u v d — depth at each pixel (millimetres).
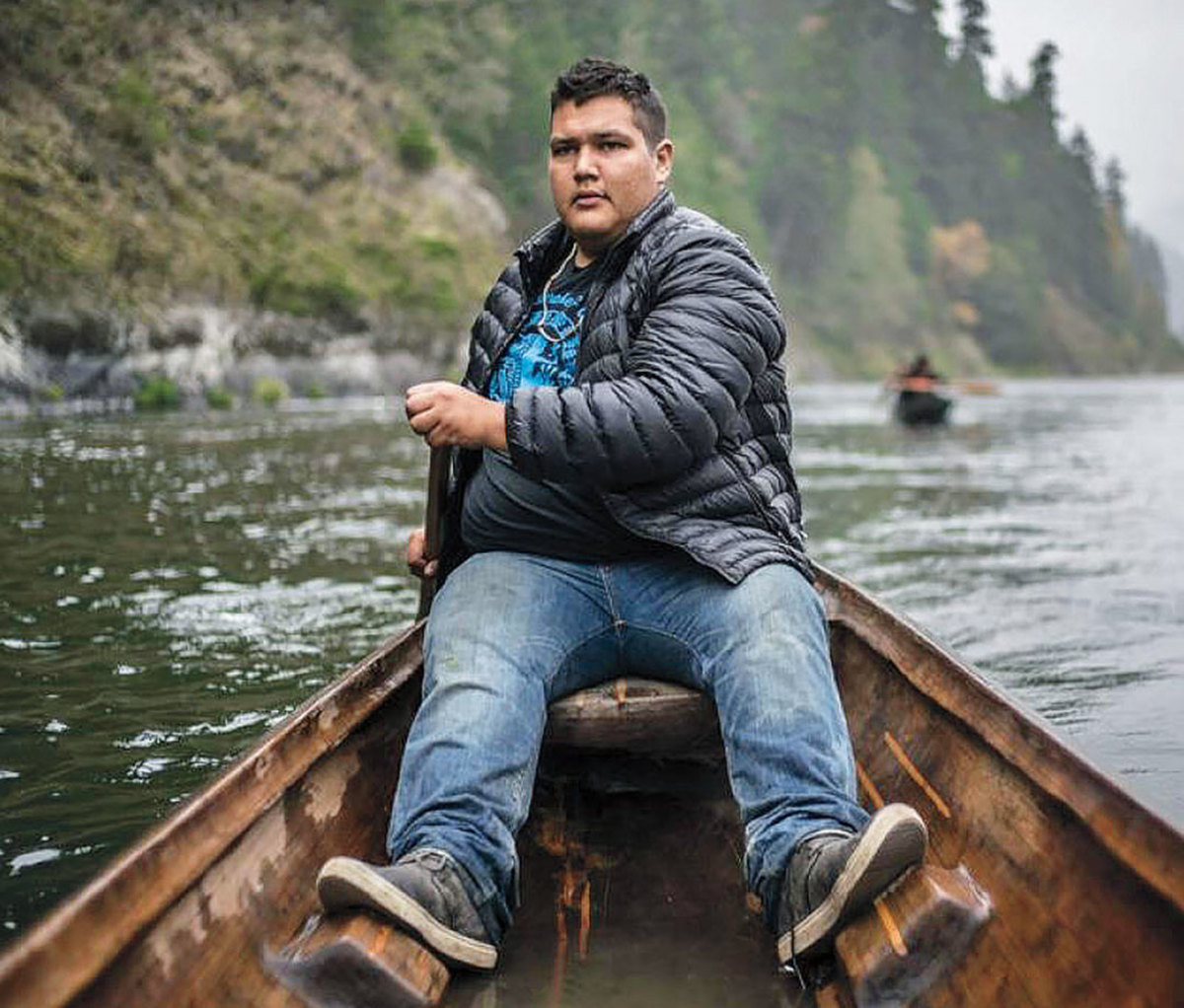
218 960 1390
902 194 87625
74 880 2096
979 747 1822
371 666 2127
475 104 48750
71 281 20094
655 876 1867
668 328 1940
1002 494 8695
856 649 2441
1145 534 6551
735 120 74562
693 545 1916
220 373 23641
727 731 1790
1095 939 1324
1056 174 111500
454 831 1634
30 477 8094
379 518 6629
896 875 1524
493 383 2230
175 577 4762
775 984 1568
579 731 1981
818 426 18656
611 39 62844
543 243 2260
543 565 2023
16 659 3490
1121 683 3477
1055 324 95312
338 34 42406
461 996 1531
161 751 2760
